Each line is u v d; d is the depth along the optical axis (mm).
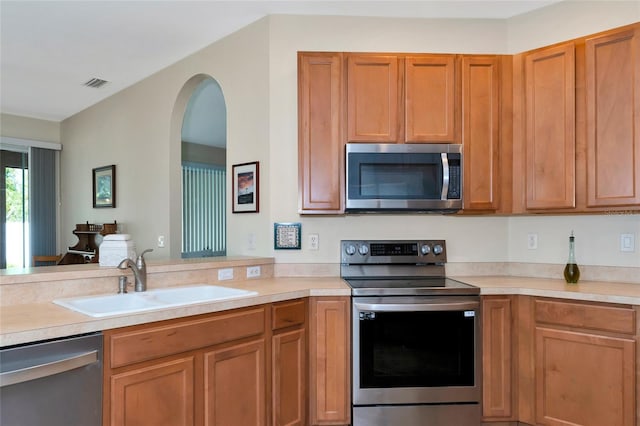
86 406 1389
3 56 3312
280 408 2033
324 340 2180
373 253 2643
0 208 5012
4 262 5043
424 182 2373
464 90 2428
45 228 5273
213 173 6332
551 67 2344
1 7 2529
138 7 2561
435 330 2195
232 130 2938
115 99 4270
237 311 1857
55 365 1291
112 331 1459
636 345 1897
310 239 2684
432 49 2721
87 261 4625
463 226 2756
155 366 1577
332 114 2400
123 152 4164
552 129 2338
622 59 2137
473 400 2195
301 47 2691
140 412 1526
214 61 3078
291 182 2689
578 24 2500
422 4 2562
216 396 1774
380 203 2348
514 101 2473
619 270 2408
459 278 2615
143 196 3883
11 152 5121
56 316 1459
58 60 3402
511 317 2238
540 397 2158
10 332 1252
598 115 2201
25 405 1263
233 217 2912
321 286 2256
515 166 2469
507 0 2521
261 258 2615
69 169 5219
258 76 2758
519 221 2744
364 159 2355
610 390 1960
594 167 2215
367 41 2707
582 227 2529
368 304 2146
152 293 1988
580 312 2041
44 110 4895
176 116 3555
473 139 2438
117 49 3193
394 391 2172
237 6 2574
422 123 2406
